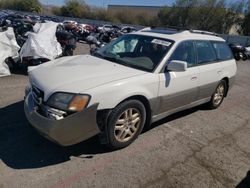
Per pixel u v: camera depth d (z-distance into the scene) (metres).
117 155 3.89
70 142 3.48
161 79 4.22
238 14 44.22
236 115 6.12
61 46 9.80
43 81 3.68
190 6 48.66
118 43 4.98
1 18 22.61
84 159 3.72
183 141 4.53
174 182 3.47
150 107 4.19
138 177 3.48
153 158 3.92
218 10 46.09
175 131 4.86
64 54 10.29
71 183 3.24
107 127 3.69
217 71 5.64
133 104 3.88
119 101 3.67
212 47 5.64
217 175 3.73
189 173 3.69
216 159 4.12
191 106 5.30
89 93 3.43
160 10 52.94
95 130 3.59
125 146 4.07
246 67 16.11
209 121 5.54
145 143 4.30
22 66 8.27
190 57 4.94
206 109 6.21
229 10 45.22
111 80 3.72
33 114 3.55
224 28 45.94
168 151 4.16
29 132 4.27
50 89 3.49
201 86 5.25
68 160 3.67
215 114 5.99
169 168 3.74
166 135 4.66
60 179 3.29
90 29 28.28
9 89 6.27
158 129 4.86
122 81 3.76
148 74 4.11
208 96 5.75
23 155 3.68
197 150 4.30
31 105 3.71
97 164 3.64
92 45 12.95
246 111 6.54
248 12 43.09
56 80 3.64
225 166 3.96
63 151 3.85
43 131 3.41
